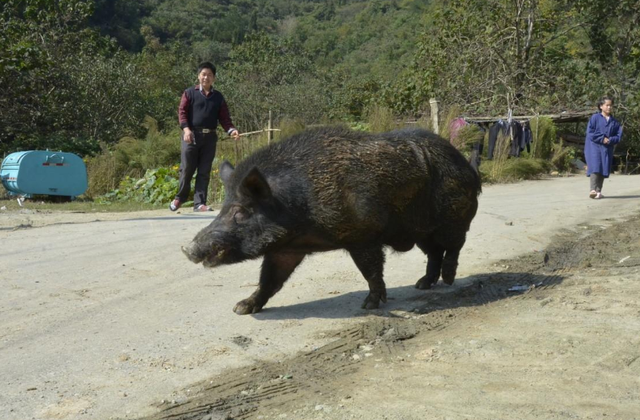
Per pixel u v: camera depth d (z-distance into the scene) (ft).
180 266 24.86
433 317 18.95
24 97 92.68
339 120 104.88
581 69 97.30
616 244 28.81
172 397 13.83
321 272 24.22
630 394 13.08
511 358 15.28
